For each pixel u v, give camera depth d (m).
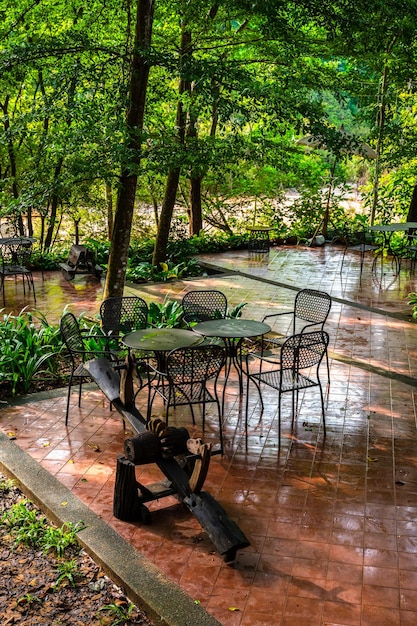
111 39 10.81
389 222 15.83
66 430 5.91
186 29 10.09
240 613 3.62
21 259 12.73
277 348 8.19
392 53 12.66
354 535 4.36
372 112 15.70
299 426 6.05
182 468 4.71
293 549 4.21
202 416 6.11
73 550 4.28
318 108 7.80
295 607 3.68
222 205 18.42
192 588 3.83
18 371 6.98
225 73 7.55
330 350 8.20
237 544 4.02
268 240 15.09
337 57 11.26
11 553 4.25
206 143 8.03
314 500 4.79
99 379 5.71
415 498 4.83
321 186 17.48
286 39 8.17
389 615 3.62
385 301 10.66
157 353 6.05
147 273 12.33
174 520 4.57
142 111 7.93
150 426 4.60
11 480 5.18
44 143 7.76
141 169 7.60
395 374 7.41
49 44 7.61
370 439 5.80
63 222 19.42
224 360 5.68
